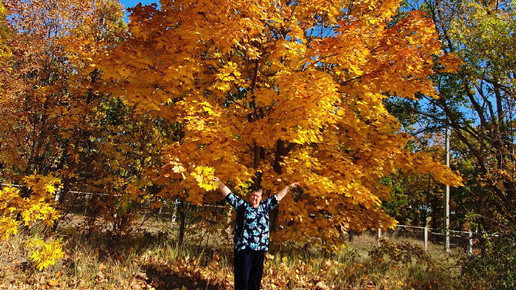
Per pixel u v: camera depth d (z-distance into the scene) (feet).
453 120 33.45
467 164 33.32
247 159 22.02
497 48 24.56
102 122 26.81
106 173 22.81
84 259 16.17
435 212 79.77
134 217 20.92
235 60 22.38
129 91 17.11
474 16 26.48
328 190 17.13
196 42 17.40
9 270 14.25
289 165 18.81
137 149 22.79
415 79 19.45
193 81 20.16
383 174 22.72
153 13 19.62
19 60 26.17
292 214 21.24
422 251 24.35
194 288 15.29
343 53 17.02
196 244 22.36
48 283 13.67
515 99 24.22
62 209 23.11
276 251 21.40
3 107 23.76
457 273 22.97
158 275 16.25
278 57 19.24
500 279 18.25
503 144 25.39
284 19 19.53
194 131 15.92
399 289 18.60
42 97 24.31
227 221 23.88
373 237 46.37
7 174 24.11
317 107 16.15
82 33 25.70
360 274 19.56
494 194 26.03
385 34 19.62
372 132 22.04
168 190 19.62
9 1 24.86
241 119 19.43
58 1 25.67
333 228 21.35
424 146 38.65
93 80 25.32
